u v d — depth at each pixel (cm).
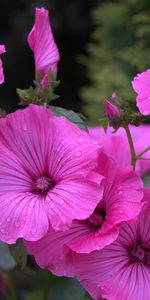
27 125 48
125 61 121
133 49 119
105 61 128
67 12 199
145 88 48
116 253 48
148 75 49
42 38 53
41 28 53
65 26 199
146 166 65
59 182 47
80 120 52
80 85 204
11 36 201
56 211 45
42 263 47
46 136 48
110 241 45
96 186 45
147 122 91
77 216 45
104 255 47
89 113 122
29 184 49
